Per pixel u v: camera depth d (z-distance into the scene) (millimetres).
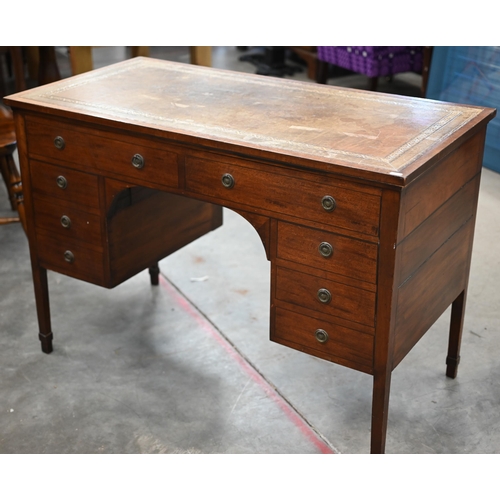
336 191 2127
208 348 3096
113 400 2795
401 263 2148
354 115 2496
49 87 2842
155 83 2895
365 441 2580
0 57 5551
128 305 3402
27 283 3582
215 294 3475
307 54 6250
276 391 2834
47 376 2932
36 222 2877
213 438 2596
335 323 2305
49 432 2631
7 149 3422
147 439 2594
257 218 2328
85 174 2662
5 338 3168
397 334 2260
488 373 2900
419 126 2377
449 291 2594
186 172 2416
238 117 2492
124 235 2816
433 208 2264
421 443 2547
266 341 3133
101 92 2785
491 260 3643
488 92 4512
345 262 2197
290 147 2205
